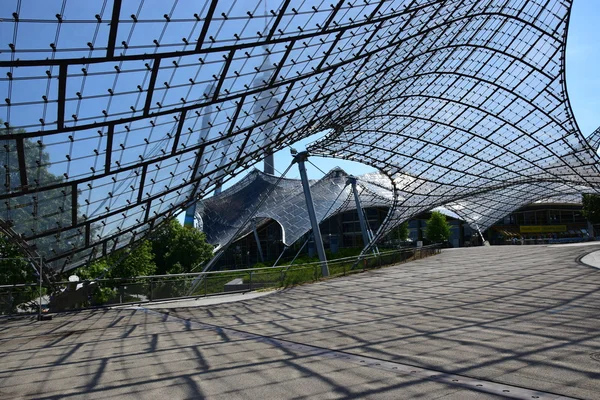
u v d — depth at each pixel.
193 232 66.06
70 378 9.34
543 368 8.27
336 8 22.70
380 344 11.10
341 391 7.57
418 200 68.75
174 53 18.28
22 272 26.97
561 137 52.88
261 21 20.34
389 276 32.31
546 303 16.03
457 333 11.88
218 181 31.25
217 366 9.78
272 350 11.12
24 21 14.40
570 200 106.56
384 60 31.98
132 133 20.69
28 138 17.53
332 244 82.75
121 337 14.18
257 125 26.78
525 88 47.34
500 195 83.62
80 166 20.27
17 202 20.09
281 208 90.31
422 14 28.12
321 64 25.14
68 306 22.14
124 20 16.11
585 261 31.81
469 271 31.42
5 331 16.20
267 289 29.08
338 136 52.22
